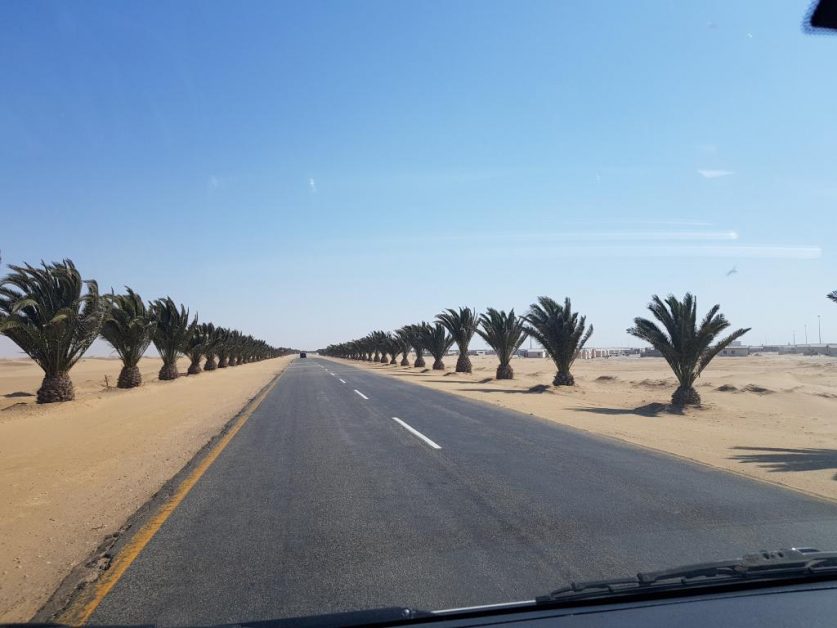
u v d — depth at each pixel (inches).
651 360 3846.0
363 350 4069.9
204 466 434.0
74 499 344.5
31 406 891.4
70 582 218.7
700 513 289.6
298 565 227.0
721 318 827.4
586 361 3900.1
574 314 1193.4
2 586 217.5
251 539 261.9
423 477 381.4
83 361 4419.3
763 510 294.8
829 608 156.4
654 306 857.5
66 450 516.4
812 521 275.0
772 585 171.0
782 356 3757.4
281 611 185.2
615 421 678.5
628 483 357.4
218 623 178.4
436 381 1514.5
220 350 2445.9
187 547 253.6
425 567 220.5
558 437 548.1
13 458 481.7
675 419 721.0
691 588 166.7
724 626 146.4
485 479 372.2
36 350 926.4
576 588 166.1
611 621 151.2
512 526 271.6
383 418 707.4
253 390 1245.1
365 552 239.9
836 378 1491.1
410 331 2423.7
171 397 1072.8
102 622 182.7
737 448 490.9
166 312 1588.3
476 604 183.6
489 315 1513.3
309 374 2004.2
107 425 684.1
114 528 288.4
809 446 502.6
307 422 684.7
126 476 406.3
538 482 362.0
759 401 946.1
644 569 214.4
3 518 306.3
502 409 803.4
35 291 920.3
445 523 278.7
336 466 423.8
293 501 327.6
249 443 538.6
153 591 206.1
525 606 162.6
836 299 519.5
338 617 159.0
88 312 956.6
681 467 407.2
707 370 2155.5
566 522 276.4
